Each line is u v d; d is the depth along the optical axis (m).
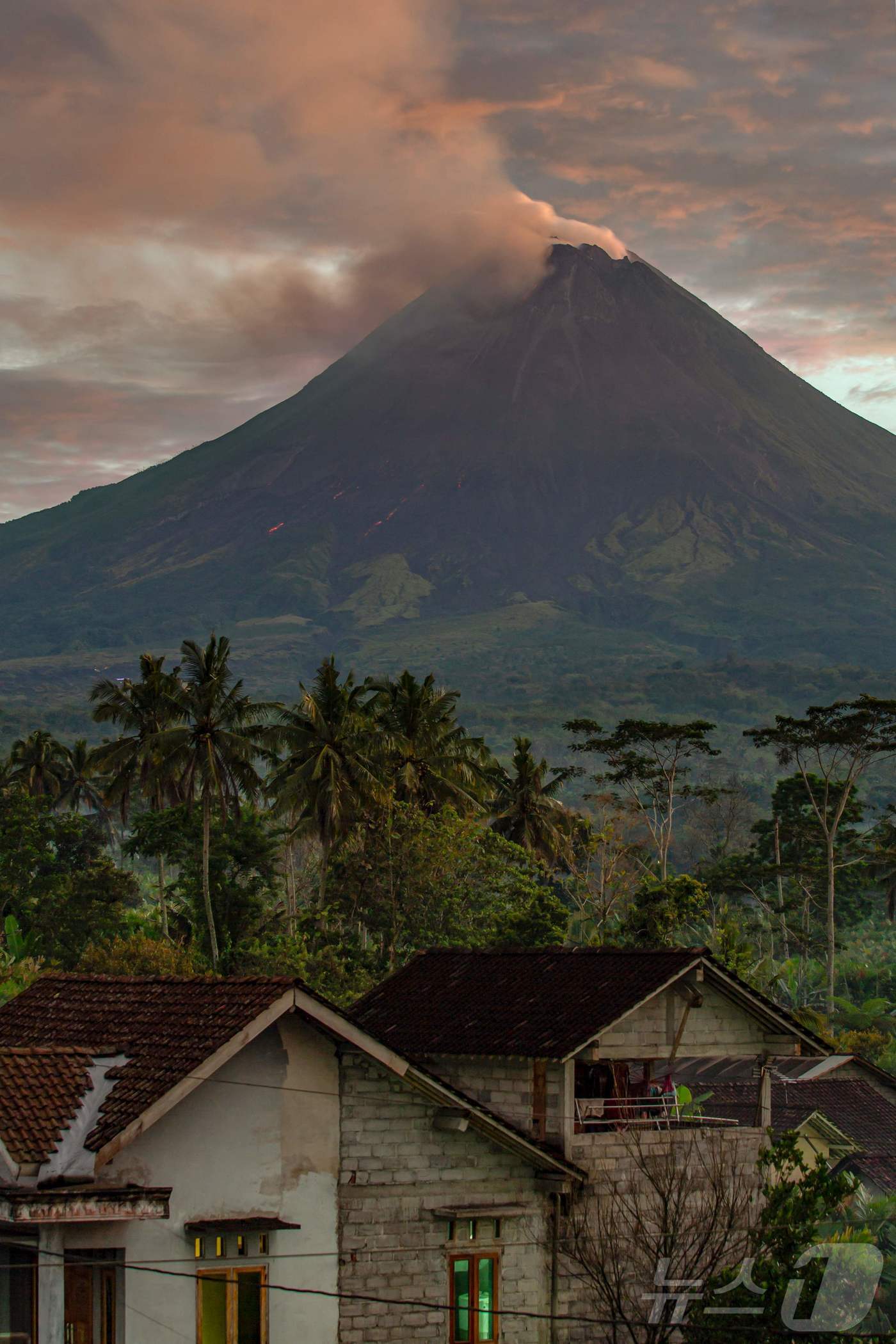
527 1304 32.25
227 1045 29.28
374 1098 31.25
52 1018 34.12
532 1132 34.53
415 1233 31.23
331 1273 30.34
